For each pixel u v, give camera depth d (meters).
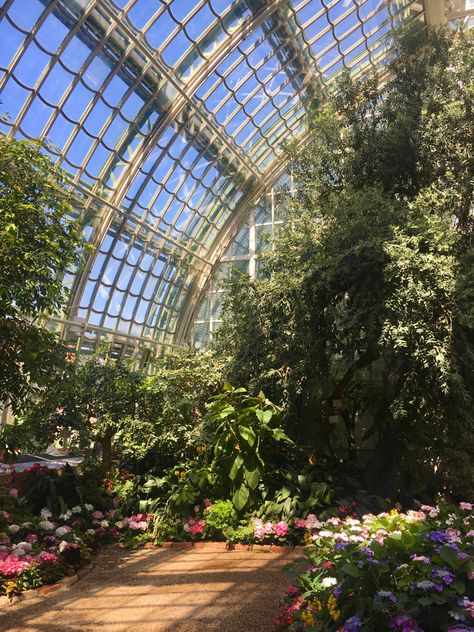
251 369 8.98
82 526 7.43
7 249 5.48
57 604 5.19
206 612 4.93
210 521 7.74
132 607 5.10
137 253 17.59
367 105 10.98
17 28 9.97
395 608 3.25
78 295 15.26
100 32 11.44
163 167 16.33
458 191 8.72
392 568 3.61
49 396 7.45
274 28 14.80
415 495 9.25
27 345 6.06
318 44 16.55
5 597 5.19
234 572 6.20
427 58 10.34
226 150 18.30
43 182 6.36
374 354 8.75
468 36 10.44
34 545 6.20
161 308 20.62
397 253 6.80
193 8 12.55
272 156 20.91
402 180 9.70
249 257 22.02
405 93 10.19
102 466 9.56
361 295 7.76
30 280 5.81
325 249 7.91
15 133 11.38
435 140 8.98
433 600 3.05
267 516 7.89
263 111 18.09
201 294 22.39
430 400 7.83
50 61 11.02
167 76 13.55
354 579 3.53
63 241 6.44
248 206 21.94
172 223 18.58
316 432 11.09
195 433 9.14
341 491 8.71
